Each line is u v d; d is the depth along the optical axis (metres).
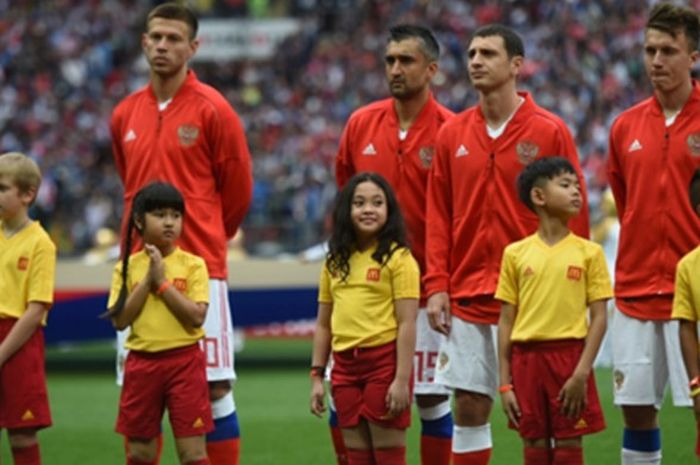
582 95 68.25
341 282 16.95
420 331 18.70
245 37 90.81
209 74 84.25
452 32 77.31
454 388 17.92
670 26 17.42
